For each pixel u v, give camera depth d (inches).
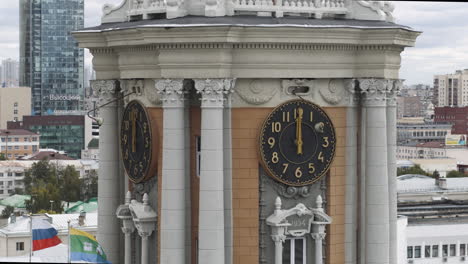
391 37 2588.6
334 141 2635.3
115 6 2780.5
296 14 2640.3
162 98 2551.7
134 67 2645.2
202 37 2488.9
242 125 2578.7
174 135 2546.8
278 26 2511.1
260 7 2596.0
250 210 2598.4
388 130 2701.8
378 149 2637.8
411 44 2650.1
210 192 2512.3
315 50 2571.4
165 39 2507.4
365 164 2655.0
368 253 2655.0
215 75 2511.1
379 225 2647.6
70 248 2743.6
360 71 2623.0
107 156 2817.4
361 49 2610.7
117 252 2837.1
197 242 2596.0
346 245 2669.8
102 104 2797.7
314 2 2655.0
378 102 2632.9
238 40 2511.1
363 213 2672.2
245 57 2534.5
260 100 2573.8
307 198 2647.6
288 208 2628.0
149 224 2682.1
